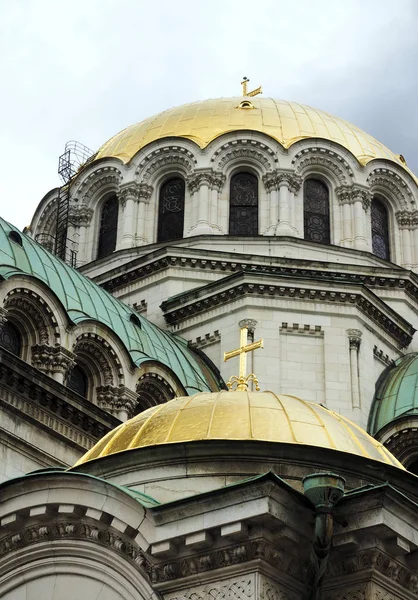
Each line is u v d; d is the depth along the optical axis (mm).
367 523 18766
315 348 46750
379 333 48750
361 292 47688
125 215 53969
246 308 47031
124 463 21406
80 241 55375
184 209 53656
